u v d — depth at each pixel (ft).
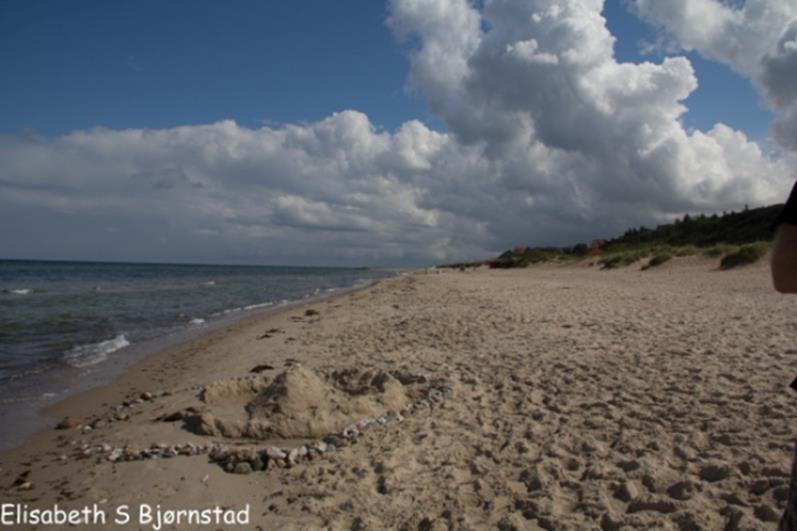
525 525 11.34
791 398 16.66
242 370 29.32
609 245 187.01
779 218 5.19
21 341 41.60
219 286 136.67
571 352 26.89
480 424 17.74
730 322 31.65
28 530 12.55
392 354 30.50
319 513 12.61
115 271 290.15
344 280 195.11
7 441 19.39
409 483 13.76
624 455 14.10
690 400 17.63
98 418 22.06
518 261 178.19
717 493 11.54
